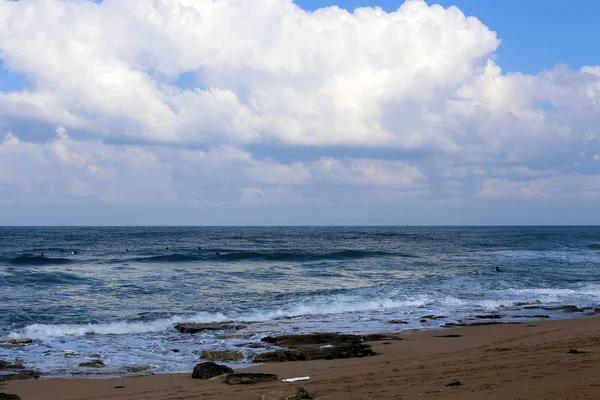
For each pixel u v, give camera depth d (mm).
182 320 18344
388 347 13305
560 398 7426
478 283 29406
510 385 8383
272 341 14508
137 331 16578
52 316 19125
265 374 10156
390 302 22172
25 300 22625
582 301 23062
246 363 12133
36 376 10953
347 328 16734
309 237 116250
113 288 26578
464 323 17328
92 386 10055
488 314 19484
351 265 41188
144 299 23359
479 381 8836
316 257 49219
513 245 77188
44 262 43938
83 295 24266
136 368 11773
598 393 7582
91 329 16562
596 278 32094
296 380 9820
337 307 21156
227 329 16766
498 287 27719
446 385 8672
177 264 42156
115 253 56000
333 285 28500
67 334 16031
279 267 39375
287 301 22859
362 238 110000
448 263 43312
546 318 18562
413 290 26359
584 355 10867
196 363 12359
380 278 32031
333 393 8422
